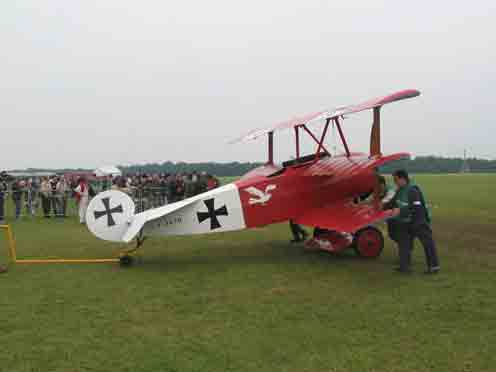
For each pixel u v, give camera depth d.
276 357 3.86
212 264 7.84
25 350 4.05
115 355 3.93
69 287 6.25
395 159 8.10
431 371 3.55
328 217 8.12
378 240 8.13
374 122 7.99
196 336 4.36
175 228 8.04
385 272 6.95
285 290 6.00
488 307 5.10
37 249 9.39
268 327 4.59
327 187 8.56
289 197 8.45
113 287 6.24
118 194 7.78
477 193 24.95
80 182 14.25
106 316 4.98
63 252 9.06
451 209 16.16
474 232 10.82
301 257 8.38
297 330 4.49
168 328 4.59
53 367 3.71
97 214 7.71
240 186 8.28
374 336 4.30
